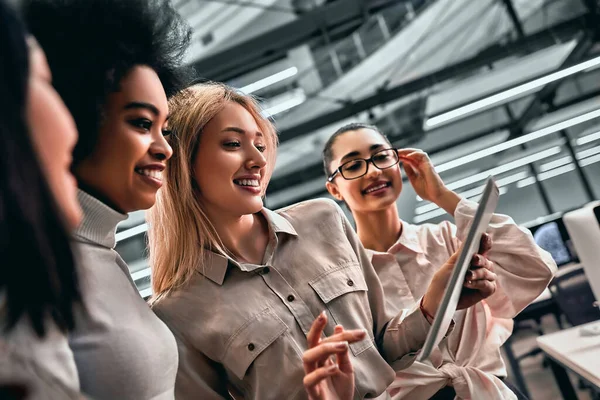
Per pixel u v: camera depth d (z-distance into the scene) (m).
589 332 2.29
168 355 1.17
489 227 2.24
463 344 2.08
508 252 2.19
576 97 10.74
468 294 1.56
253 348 1.50
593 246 2.20
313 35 8.10
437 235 2.25
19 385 0.48
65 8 1.13
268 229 1.67
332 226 1.72
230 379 1.57
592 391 3.78
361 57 8.50
